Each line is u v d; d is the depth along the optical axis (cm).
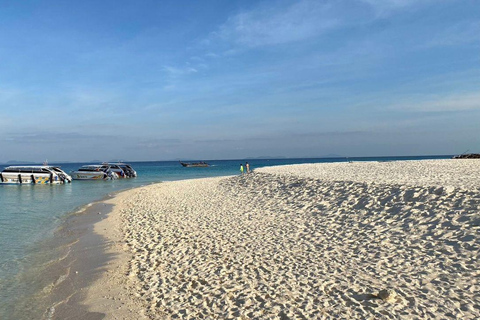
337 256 869
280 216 1381
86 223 1606
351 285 689
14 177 4025
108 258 1027
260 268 830
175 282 789
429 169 2488
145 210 1875
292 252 933
